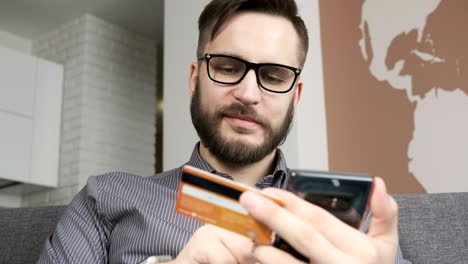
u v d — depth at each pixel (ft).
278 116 3.74
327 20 7.77
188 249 2.28
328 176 1.99
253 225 1.99
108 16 13.23
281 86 3.76
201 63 3.88
